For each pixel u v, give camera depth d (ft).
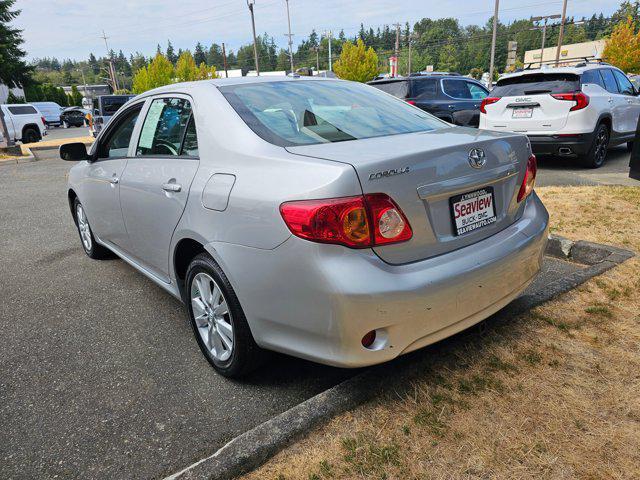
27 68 155.84
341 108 9.22
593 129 24.67
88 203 13.64
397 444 6.44
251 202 7.01
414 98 32.99
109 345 9.98
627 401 7.09
